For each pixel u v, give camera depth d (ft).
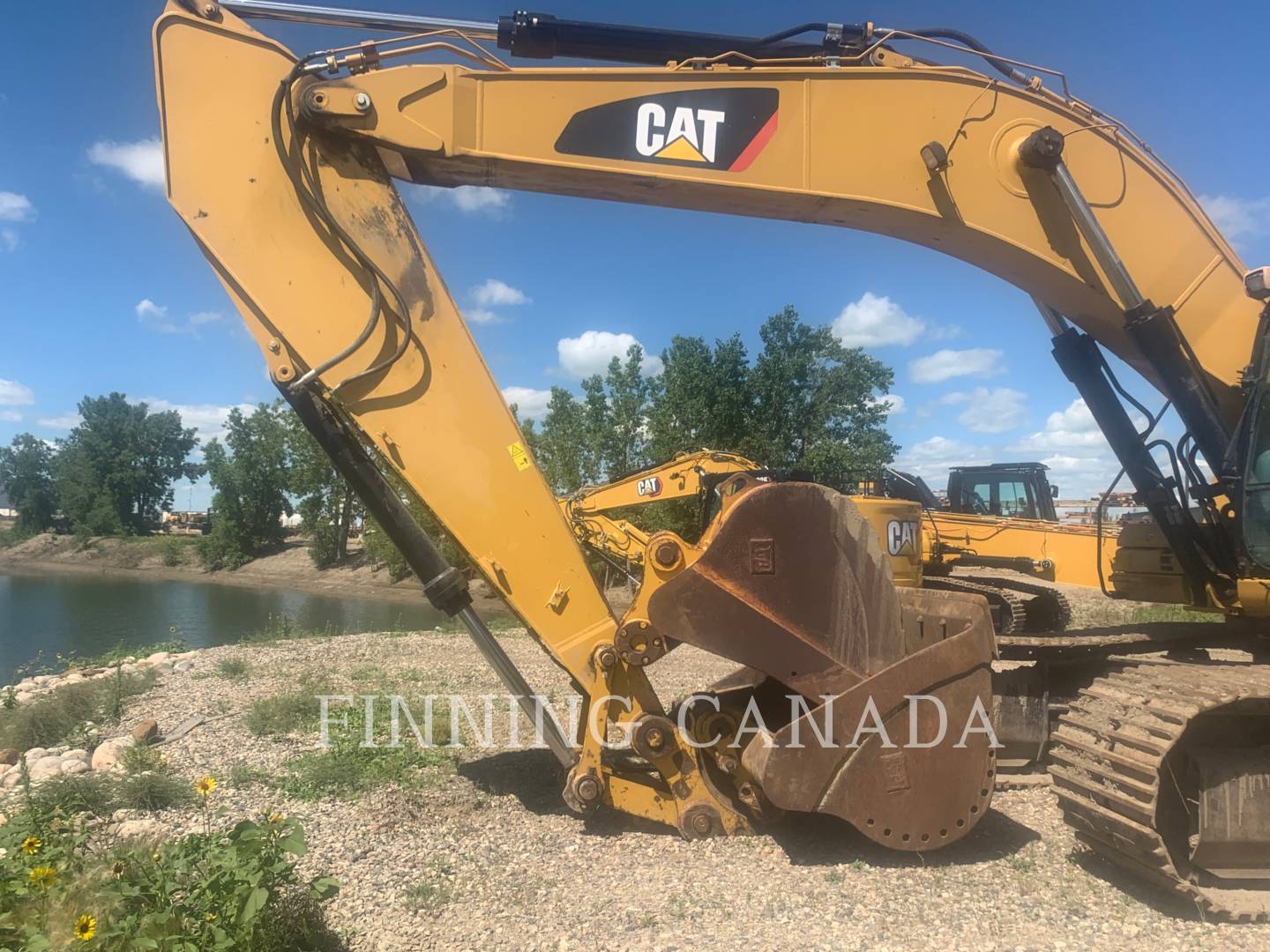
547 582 14.48
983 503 57.47
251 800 16.29
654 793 14.82
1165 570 18.67
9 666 50.01
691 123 14.49
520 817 15.80
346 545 143.64
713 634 13.88
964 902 12.53
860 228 16.01
